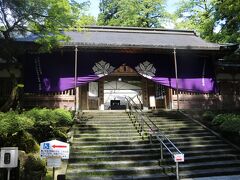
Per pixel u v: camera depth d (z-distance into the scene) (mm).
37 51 13680
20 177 7164
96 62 16141
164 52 16500
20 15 10625
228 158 10117
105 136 11242
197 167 9242
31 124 9570
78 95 16469
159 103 18453
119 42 16516
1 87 15469
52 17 10930
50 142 6699
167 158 9773
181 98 17234
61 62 15891
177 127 12617
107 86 19938
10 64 15094
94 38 17719
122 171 8695
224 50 16531
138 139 11141
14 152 6488
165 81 16688
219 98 17719
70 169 8820
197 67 17469
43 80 15469
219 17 18453
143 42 17359
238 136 11234
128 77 18781
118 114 14156
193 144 11016
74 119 12250
